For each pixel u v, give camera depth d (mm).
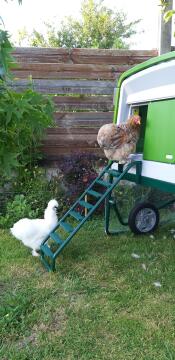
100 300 1310
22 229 1638
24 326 1153
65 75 2395
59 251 1523
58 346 1062
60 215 2205
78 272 1522
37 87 2371
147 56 2465
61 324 1173
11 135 1327
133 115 1820
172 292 1365
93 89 2449
